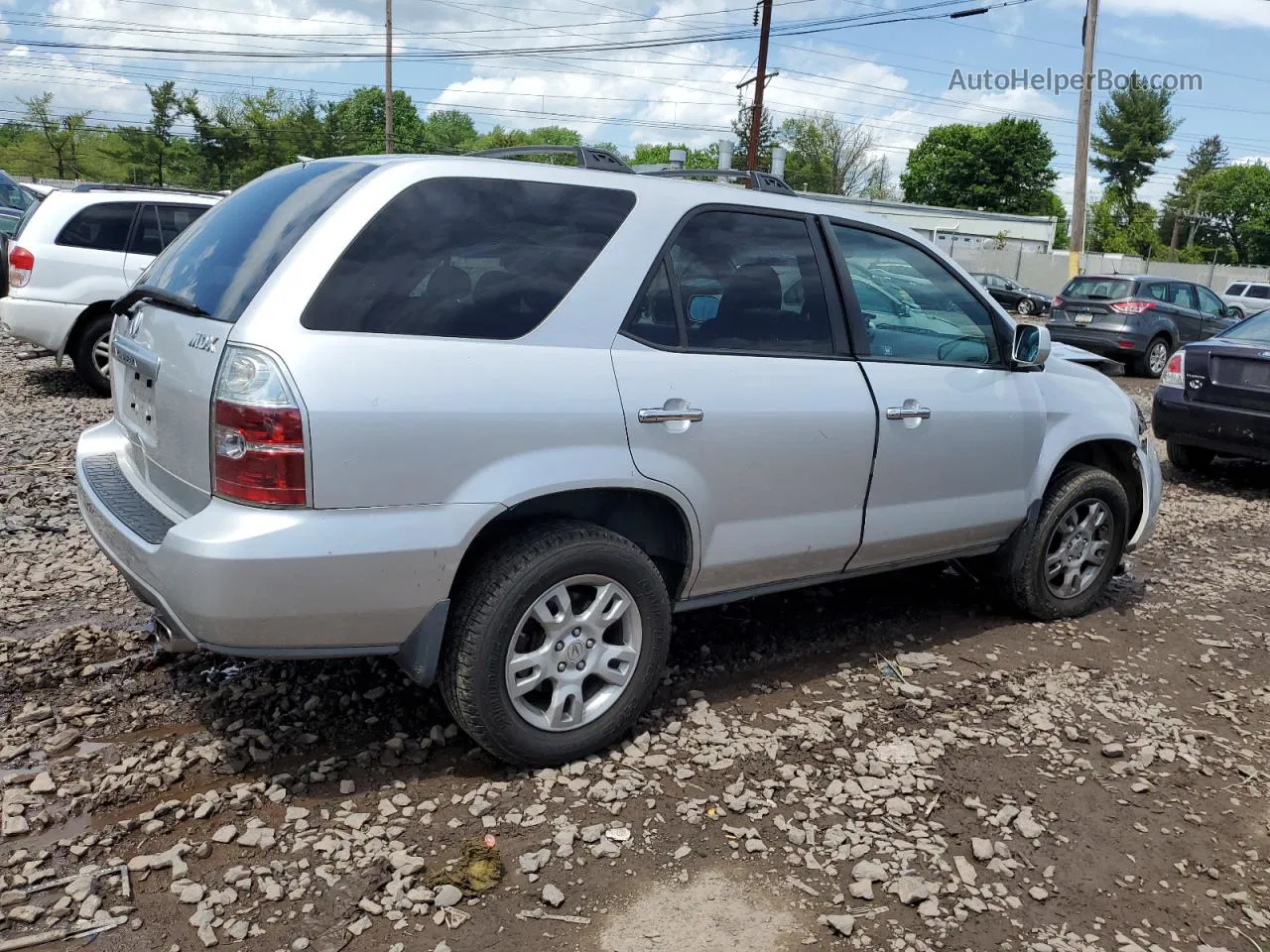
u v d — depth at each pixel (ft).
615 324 10.68
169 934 8.16
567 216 10.67
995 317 14.74
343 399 8.97
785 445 11.84
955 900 9.14
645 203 11.19
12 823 9.34
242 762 10.65
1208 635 16.17
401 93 301.02
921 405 13.29
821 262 12.73
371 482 9.16
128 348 11.16
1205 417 27.35
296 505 8.92
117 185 33.19
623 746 11.35
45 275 29.01
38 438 24.13
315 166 11.16
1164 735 12.56
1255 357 26.27
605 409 10.36
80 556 16.47
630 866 9.30
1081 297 56.29
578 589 10.83
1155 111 257.55
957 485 14.02
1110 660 14.87
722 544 11.67
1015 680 13.89
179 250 11.62
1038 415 15.02
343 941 8.16
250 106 185.98
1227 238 310.86
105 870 8.86
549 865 9.25
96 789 10.00
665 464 10.86
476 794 10.22
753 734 11.83
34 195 73.87
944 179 258.78
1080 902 9.25
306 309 9.11
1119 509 16.43
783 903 8.95
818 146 207.00
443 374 9.48
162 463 10.32
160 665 12.72
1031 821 10.36
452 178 10.14
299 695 12.09
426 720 11.69
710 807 10.29
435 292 9.71
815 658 14.20
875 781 10.95
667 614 11.24
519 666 10.24
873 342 13.15
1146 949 8.67
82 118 183.52
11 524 17.78
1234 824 10.72
